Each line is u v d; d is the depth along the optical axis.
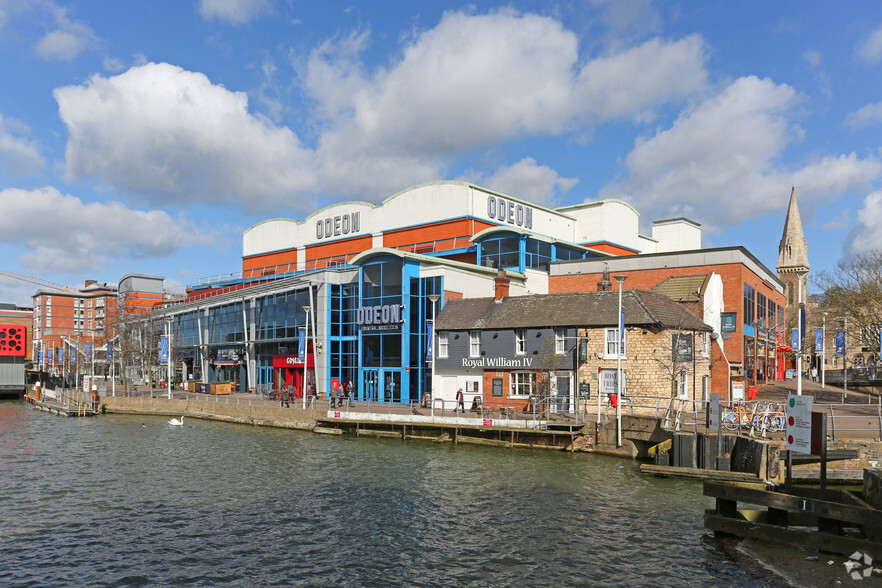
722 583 16.44
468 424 38.31
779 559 18.00
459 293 53.94
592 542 19.72
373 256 55.62
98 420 54.91
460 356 46.62
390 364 54.19
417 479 28.61
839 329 68.88
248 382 69.25
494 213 67.56
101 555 18.91
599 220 74.94
